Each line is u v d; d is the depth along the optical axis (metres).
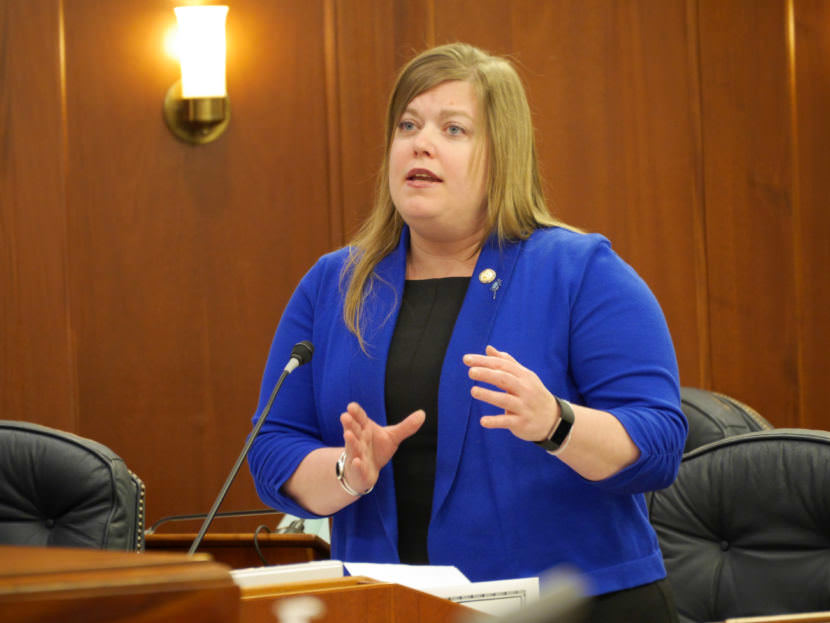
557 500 3.95
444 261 4.45
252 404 8.65
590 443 3.67
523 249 4.28
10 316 8.09
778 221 10.18
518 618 1.13
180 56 8.42
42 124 8.16
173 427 8.45
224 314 8.59
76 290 8.25
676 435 3.91
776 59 10.17
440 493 4.03
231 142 8.62
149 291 8.41
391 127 4.51
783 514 5.11
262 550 6.80
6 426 5.89
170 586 1.67
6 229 8.09
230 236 8.61
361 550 4.19
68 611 1.60
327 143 8.86
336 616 2.80
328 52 8.84
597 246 4.19
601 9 9.70
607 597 3.91
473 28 9.33
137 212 8.39
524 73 9.48
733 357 10.07
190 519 7.95
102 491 5.71
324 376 4.42
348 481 3.88
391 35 9.04
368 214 8.91
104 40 8.31
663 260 9.86
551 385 4.05
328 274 4.65
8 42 8.09
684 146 9.91
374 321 4.36
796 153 10.21
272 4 8.73
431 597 2.89
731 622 3.13
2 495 5.73
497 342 4.12
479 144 4.29
